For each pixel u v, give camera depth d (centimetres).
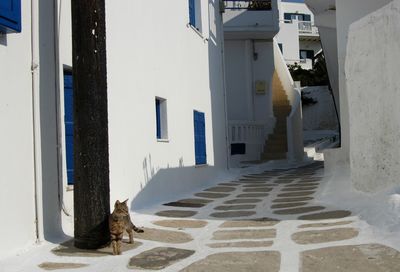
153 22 982
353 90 739
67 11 682
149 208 858
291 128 1902
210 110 1403
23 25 565
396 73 607
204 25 1379
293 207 788
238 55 1955
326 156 1184
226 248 547
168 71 1062
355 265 449
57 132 638
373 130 681
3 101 525
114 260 514
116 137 792
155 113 977
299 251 511
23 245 551
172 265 490
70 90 688
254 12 1838
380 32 645
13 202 536
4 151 524
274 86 2198
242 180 1344
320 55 3781
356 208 677
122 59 827
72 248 566
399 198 588
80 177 566
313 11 1389
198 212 809
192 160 1195
